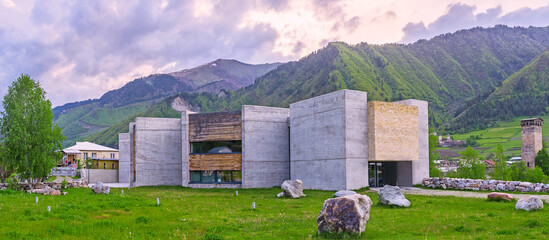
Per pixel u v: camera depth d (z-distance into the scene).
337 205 15.42
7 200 26.41
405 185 42.88
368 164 42.50
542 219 17.92
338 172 38.88
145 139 56.12
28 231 16.44
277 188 45.91
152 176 55.88
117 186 55.59
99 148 96.69
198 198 32.25
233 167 48.31
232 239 15.47
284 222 19.38
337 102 39.44
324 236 15.35
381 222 18.78
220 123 49.84
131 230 17.22
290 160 47.28
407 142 40.53
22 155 39.38
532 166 130.38
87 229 17.09
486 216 19.91
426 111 45.19
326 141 40.75
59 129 42.59
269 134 48.97
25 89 42.22
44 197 29.59
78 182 44.97
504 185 33.44
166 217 20.92
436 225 17.77
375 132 38.69
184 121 51.69
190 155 51.19
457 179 37.81
